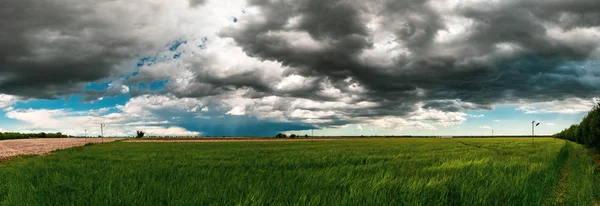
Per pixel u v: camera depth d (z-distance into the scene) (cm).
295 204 826
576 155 2878
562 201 1110
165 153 3197
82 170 1590
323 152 3128
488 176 1229
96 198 894
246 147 4669
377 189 955
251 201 859
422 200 855
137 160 2352
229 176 1311
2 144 6325
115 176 1317
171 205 834
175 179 1240
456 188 992
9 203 909
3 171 1579
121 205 854
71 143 6938
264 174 1387
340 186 1075
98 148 4397
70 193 988
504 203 876
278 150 3653
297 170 1541
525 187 985
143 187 1034
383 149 3750
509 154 2688
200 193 927
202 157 2575
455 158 2239
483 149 3606
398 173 1361
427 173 1374
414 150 3484
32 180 1273
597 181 1335
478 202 851
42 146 5422
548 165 1645
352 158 2312
